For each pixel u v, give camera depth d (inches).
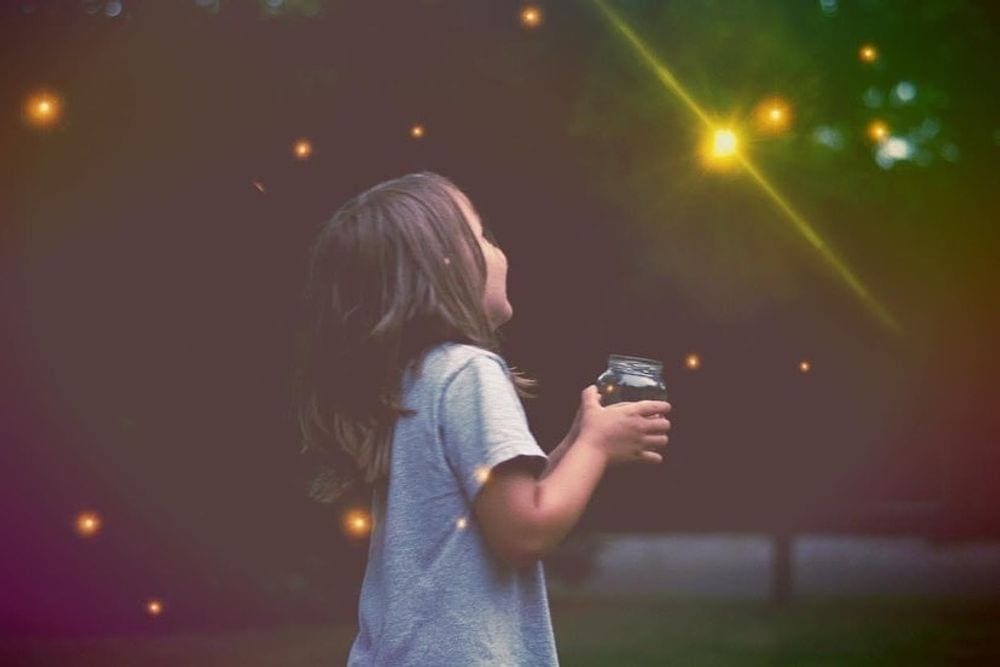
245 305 367.6
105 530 374.3
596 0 375.2
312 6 360.8
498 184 378.9
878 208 477.1
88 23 350.3
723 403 479.8
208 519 378.0
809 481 521.0
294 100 359.9
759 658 344.8
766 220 402.6
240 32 357.1
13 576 376.8
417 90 367.2
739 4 384.2
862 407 639.8
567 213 386.6
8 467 367.9
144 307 366.0
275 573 390.6
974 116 549.0
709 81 384.8
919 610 445.4
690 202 390.6
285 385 366.0
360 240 103.2
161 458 371.2
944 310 568.7
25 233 358.9
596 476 96.8
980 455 700.7
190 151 358.9
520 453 93.5
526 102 374.6
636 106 378.9
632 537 705.0
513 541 93.7
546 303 390.3
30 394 365.1
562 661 339.9
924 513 725.9
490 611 94.6
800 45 410.6
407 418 99.1
